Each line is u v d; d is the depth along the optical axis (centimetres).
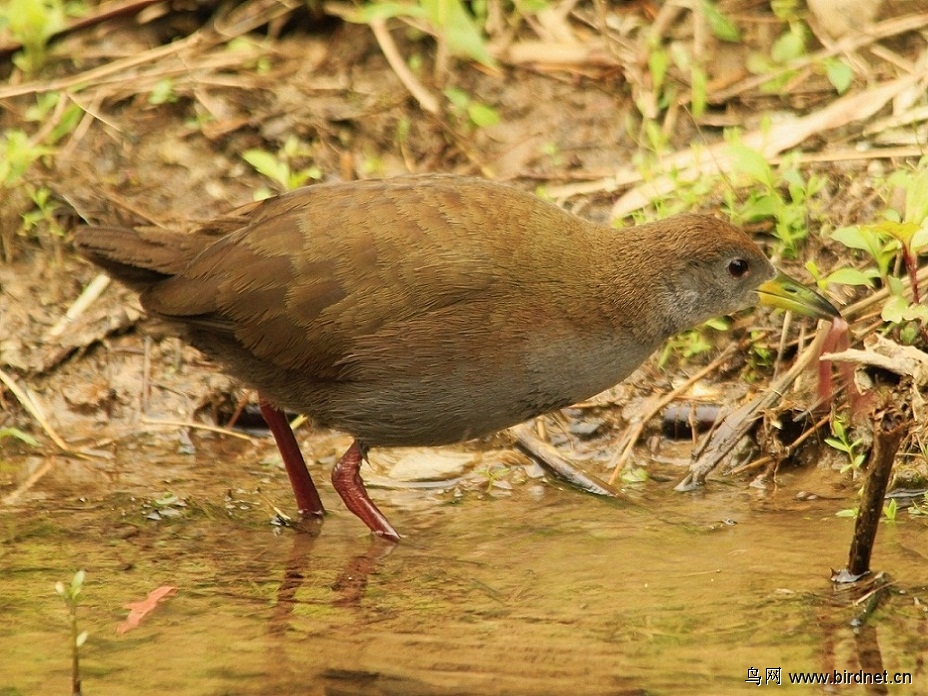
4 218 1284
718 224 1009
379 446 1020
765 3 1429
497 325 949
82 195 1300
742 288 1018
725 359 1186
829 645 827
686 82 1366
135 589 929
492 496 1089
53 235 1281
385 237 948
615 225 1243
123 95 1379
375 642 848
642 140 1330
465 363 955
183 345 1234
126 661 826
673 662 812
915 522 993
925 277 1144
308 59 1425
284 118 1362
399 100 1380
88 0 1448
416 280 944
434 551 991
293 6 1441
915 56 1359
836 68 1293
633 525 1020
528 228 968
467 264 946
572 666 810
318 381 982
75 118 1336
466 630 861
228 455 1169
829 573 918
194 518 1052
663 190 1273
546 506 1064
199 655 833
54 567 964
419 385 961
